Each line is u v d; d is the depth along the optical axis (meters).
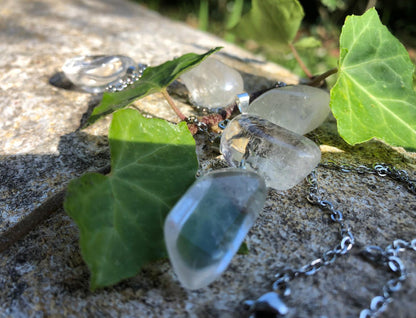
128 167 0.08
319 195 0.09
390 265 0.07
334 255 0.08
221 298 0.07
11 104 0.13
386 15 0.31
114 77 0.13
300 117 0.10
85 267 0.08
